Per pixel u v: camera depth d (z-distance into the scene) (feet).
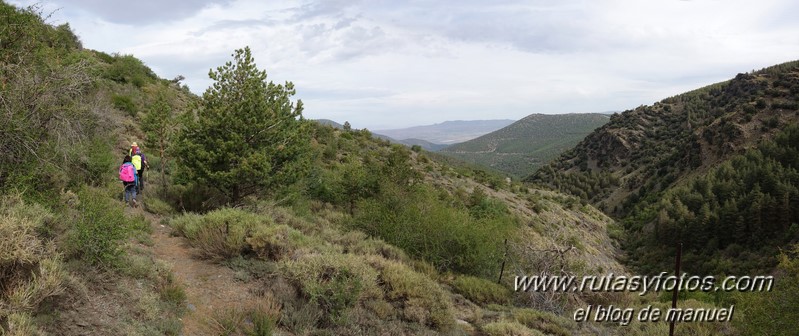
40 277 14.55
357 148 131.23
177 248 28.27
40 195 20.27
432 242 43.06
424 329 24.68
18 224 15.55
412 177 64.64
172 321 17.61
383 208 47.21
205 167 38.93
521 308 34.68
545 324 30.96
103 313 15.80
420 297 27.12
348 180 61.11
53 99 23.17
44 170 22.62
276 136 42.88
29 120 21.30
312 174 62.59
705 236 288.51
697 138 512.63
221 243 27.68
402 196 49.14
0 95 20.31
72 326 14.26
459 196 127.03
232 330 19.08
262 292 23.47
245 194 42.60
